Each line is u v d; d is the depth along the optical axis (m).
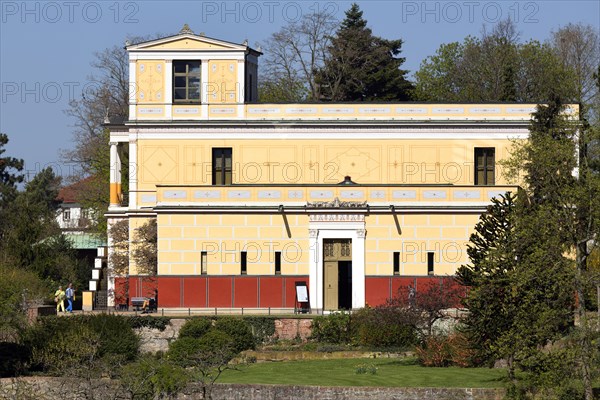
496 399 89.81
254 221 129.75
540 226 89.94
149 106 139.75
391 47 197.38
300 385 91.94
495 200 95.62
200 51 139.62
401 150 138.75
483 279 91.94
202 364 99.12
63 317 114.12
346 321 117.56
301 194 130.12
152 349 118.75
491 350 92.25
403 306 111.88
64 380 89.25
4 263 137.75
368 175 138.75
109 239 140.12
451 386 91.69
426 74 191.38
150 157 139.25
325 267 129.75
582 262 90.00
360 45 194.00
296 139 139.00
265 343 118.75
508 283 90.88
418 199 129.75
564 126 112.62
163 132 139.38
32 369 103.75
